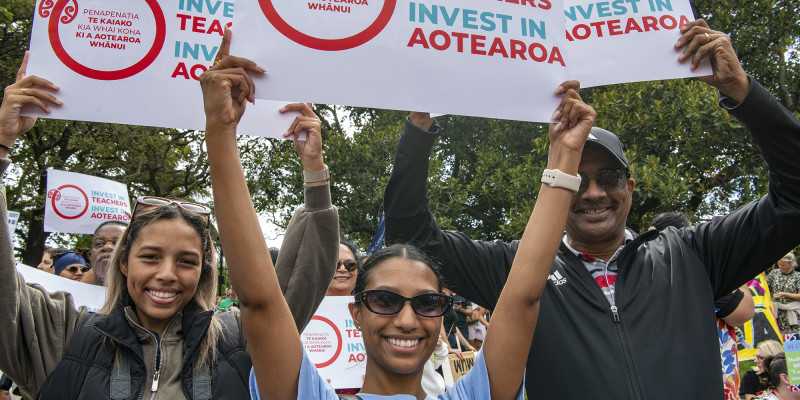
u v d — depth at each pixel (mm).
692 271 2402
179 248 2264
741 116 2129
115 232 4051
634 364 2197
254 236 1667
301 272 2396
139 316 2270
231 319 2402
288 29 1761
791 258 8578
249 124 2227
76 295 3703
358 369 3746
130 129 14234
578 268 2479
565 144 1934
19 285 2291
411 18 1861
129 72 2021
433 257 2348
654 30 2264
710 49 2162
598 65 2270
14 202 14953
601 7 2305
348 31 1804
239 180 1669
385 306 1860
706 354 2227
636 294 2367
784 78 11602
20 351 2223
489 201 12703
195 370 2133
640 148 10469
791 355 4367
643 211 10938
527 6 1975
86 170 14859
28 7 12961
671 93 10125
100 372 2051
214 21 2115
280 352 1676
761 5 10984
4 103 1919
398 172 2359
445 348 4738
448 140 14406
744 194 10055
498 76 1911
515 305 1868
